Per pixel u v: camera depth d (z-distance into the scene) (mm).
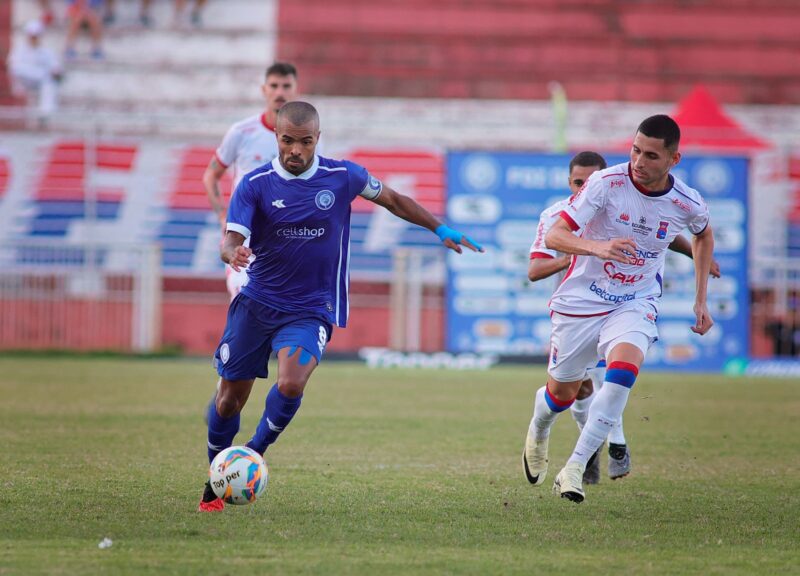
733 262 67500
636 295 24062
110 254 77625
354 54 92812
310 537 19141
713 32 94125
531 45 93438
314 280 22172
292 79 32938
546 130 86188
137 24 92625
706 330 24344
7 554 17344
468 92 91625
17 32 91438
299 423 37500
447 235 23094
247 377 22250
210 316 77000
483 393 49562
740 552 18734
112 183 80500
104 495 22906
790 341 70750
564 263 24516
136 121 85062
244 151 33281
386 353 67375
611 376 22625
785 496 24703
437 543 18953
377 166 80875
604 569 17125
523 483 25891
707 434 36625
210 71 90812
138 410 40312
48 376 54406
